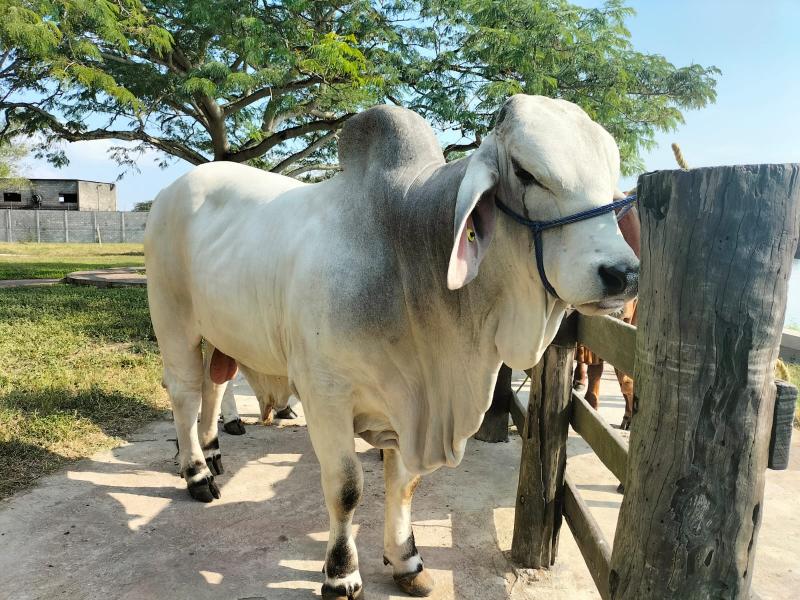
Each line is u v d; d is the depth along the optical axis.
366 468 3.91
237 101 11.45
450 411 2.22
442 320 2.13
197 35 10.49
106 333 6.84
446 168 2.13
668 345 1.41
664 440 1.43
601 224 1.62
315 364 2.31
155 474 3.64
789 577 2.78
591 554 2.26
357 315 2.19
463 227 1.67
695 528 1.40
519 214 1.76
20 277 13.67
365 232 2.26
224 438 4.29
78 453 3.82
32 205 44.12
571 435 4.72
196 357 3.34
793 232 1.28
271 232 2.65
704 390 1.36
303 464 3.87
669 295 1.40
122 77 10.24
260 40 8.79
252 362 2.90
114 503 3.26
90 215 33.38
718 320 1.33
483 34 8.97
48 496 3.29
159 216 3.26
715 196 1.30
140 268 16.20
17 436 3.86
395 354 2.22
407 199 2.16
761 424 1.34
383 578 2.71
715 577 1.41
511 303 1.92
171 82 10.45
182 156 12.70
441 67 9.90
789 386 1.34
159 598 2.50
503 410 4.35
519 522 2.80
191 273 3.03
